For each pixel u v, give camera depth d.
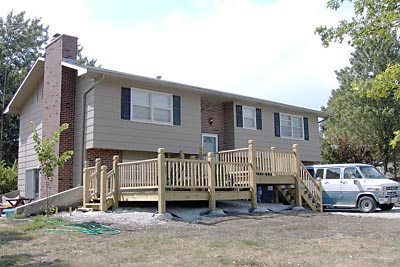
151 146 16.20
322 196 16.38
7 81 30.83
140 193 12.09
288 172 15.09
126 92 15.77
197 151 17.80
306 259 6.15
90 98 15.13
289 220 11.25
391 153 26.88
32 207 13.25
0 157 28.41
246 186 13.62
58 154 15.29
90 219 11.15
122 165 12.78
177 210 12.55
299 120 23.14
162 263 5.94
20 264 6.07
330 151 27.28
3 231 9.69
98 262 6.07
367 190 15.27
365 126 27.02
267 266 5.71
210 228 9.66
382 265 5.73
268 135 21.08
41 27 37.38
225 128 19.91
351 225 10.29
